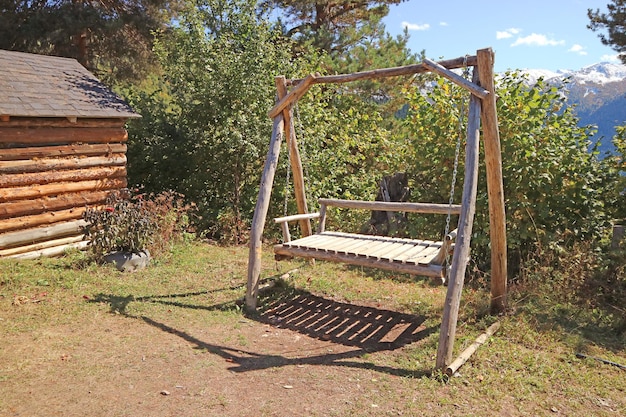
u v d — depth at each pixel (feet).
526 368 13.46
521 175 21.06
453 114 22.90
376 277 22.75
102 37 52.75
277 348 14.83
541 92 22.03
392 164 36.27
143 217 23.81
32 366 12.87
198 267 23.43
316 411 11.05
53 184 25.21
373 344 15.37
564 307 18.01
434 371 12.98
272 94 33.22
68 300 18.01
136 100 37.70
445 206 20.06
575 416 11.11
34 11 49.37
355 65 45.85
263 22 32.55
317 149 32.99
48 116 24.52
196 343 14.79
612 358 14.29
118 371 12.76
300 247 18.38
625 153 22.07
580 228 21.26
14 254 23.47
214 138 31.91
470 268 22.18
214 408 11.09
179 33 33.19
